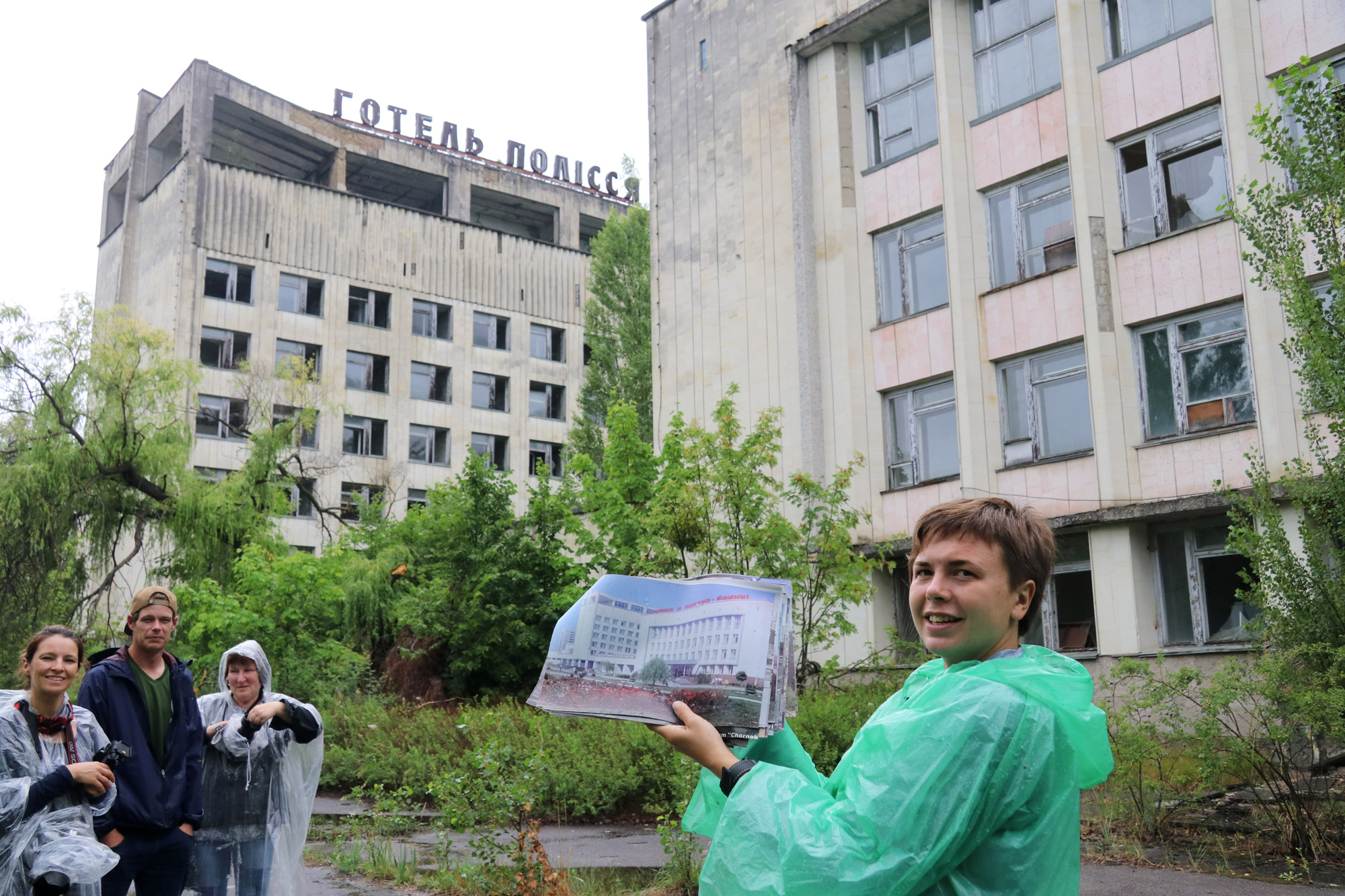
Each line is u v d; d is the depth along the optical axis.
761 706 1.84
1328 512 8.83
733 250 22.56
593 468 20.03
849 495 19.61
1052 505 16.98
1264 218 9.67
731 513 14.80
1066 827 1.73
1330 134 9.23
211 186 43.44
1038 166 18.08
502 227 57.66
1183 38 16.33
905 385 19.61
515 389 49.69
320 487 43.41
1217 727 8.24
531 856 7.13
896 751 1.71
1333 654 7.96
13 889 3.98
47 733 4.41
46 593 21.19
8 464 22.83
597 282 38.56
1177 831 8.61
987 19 19.39
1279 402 14.48
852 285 20.53
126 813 4.72
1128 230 16.95
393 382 46.41
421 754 13.27
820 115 21.55
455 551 19.69
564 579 19.78
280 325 43.97
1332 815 8.13
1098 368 16.50
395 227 47.75
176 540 23.95
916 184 19.89
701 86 23.94
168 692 5.08
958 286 18.53
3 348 22.98
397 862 8.24
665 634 1.92
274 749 5.58
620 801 11.23
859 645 18.61
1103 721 1.80
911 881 1.64
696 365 22.94
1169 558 15.83
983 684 1.75
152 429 24.36
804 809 1.73
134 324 24.38
